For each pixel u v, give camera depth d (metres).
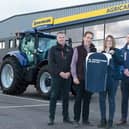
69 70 8.32
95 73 7.87
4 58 15.45
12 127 8.00
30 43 14.83
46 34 14.96
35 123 8.50
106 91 8.03
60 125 8.27
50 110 8.34
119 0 26.38
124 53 8.45
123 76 8.48
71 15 30.30
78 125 8.12
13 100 12.91
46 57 14.23
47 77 13.54
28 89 17.61
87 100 8.30
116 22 27.11
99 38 28.06
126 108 8.59
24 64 14.67
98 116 9.70
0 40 37.78
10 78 15.03
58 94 8.35
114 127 8.23
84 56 8.09
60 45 8.37
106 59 7.89
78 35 29.28
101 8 27.83
